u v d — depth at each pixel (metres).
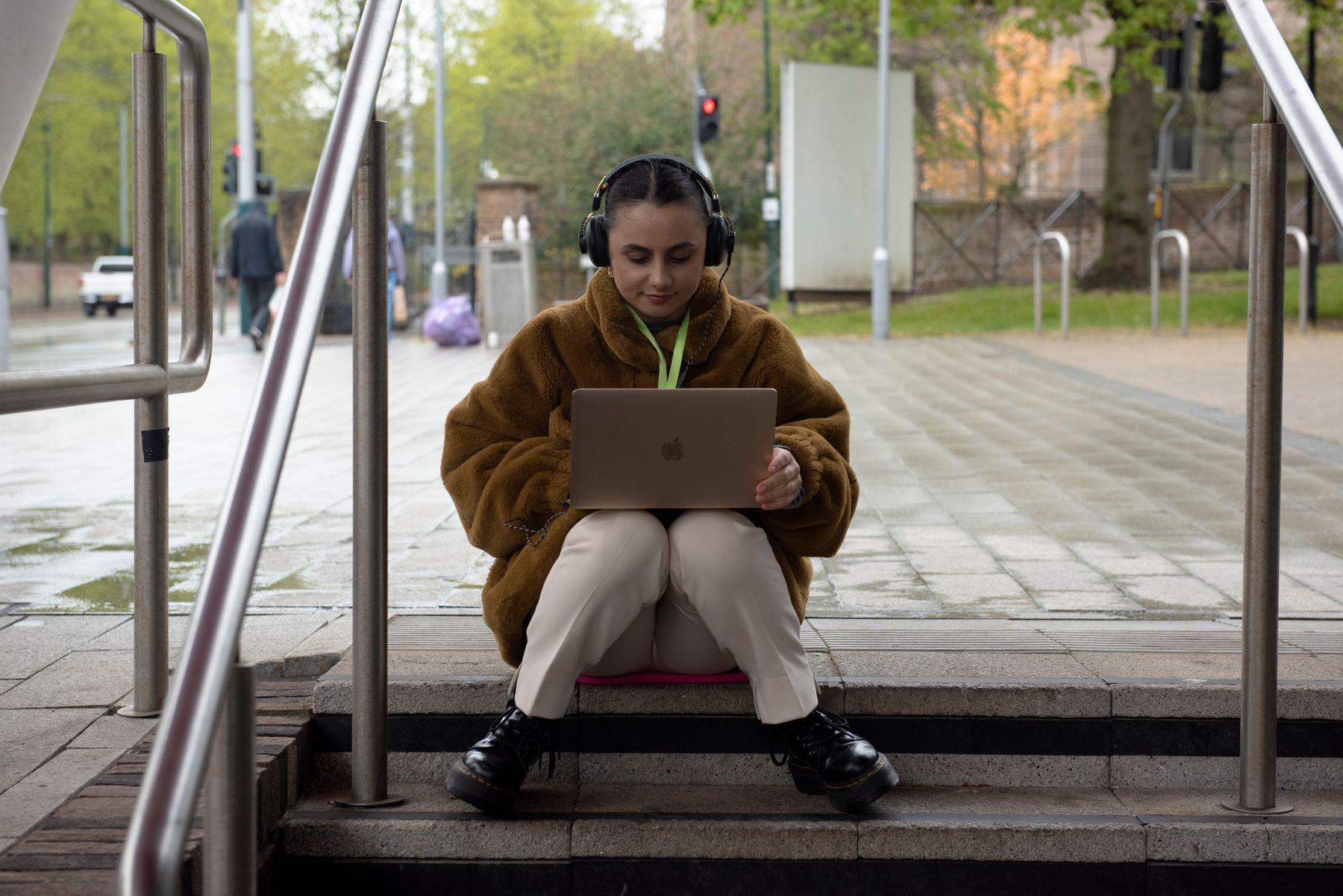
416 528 5.02
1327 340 13.18
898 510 5.42
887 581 4.10
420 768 2.73
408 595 3.90
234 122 41.69
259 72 35.88
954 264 22.95
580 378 2.65
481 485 2.58
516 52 36.28
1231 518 5.18
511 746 2.47
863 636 3.19
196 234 2.86
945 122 31.98
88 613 3.72
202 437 7.87
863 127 18.22
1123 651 3.02
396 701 2.71
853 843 2.47
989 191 34.62
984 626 3.36
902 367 11.75
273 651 3.14
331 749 2.72
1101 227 23.23
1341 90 29.00
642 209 2.52
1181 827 2.46
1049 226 23.17
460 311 16.44
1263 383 2.42
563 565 2.47
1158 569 4.26
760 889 2.48
